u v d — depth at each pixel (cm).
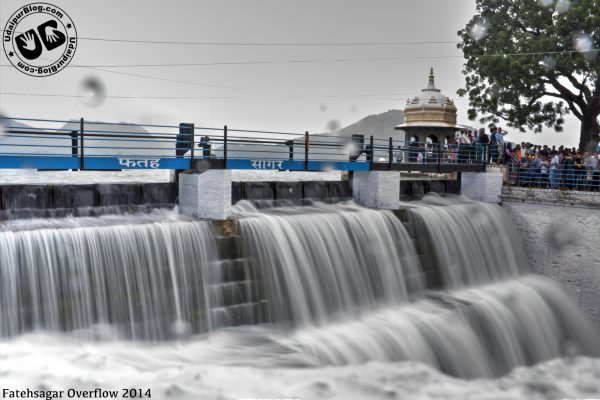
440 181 2459
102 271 1227
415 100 2681
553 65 2945
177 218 1527
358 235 1709
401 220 1873
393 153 2483
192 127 1568
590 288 2106
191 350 1241
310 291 1538
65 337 1155
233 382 1032
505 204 2370
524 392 1364
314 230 1609
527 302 1958
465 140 2608
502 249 2212
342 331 1462
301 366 1180
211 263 1400
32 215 1436
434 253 1925
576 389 1423
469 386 1288
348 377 1170
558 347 1931
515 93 3153
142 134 1497
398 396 1123
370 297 1664
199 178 1527
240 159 1664
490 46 3288
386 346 1418
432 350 1498
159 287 1305
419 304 1736
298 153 1845
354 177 2109
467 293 1908
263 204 1869
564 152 2392
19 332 1110
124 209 1580
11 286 1109
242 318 1418
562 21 2900
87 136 1409
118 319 1234
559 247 2195
